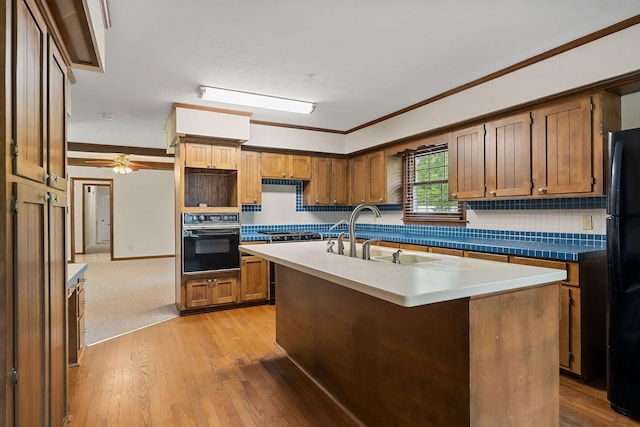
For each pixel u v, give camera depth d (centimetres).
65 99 187
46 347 149
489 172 335
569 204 306
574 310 248
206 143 419
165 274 672
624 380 211
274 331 360
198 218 419
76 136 545
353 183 543
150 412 213
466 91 346
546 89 279
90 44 180
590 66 252
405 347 174
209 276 427
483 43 260
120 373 265
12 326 112
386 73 315
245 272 448
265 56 279
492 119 331
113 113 425
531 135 299
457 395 146
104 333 352
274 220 528
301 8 213
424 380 163
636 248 210
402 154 470
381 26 235
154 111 419
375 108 421
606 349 245
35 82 136
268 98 374
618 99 268
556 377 167
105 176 866
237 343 327
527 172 302
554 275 164
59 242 174
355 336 211
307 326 266
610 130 259
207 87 340
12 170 112
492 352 147
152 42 254
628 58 233
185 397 231
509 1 208
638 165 210
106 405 221
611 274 220
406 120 423
